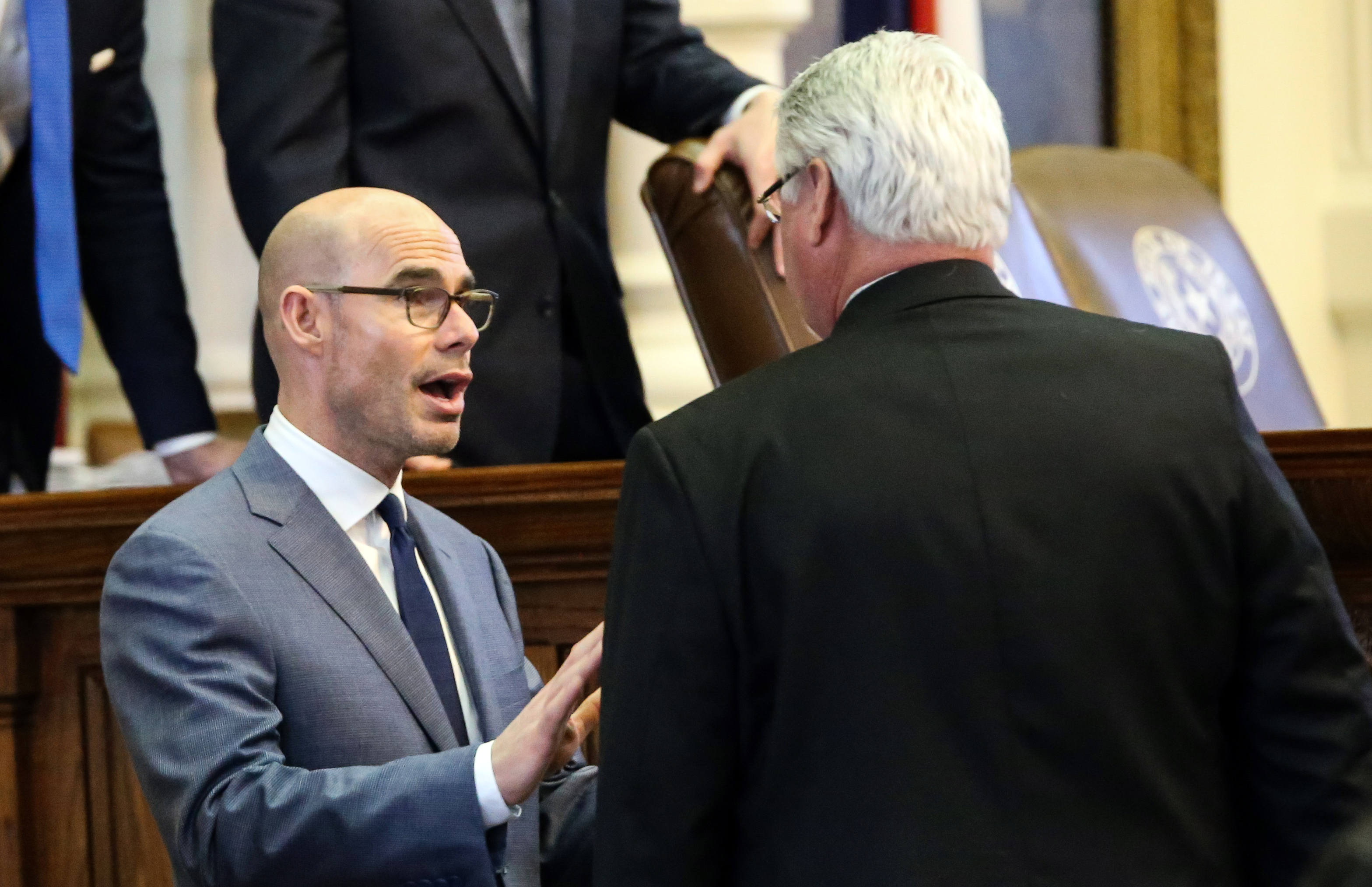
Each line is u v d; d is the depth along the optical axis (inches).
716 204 406.3
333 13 411.2
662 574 212.1
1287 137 692.7
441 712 272.5
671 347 600.7
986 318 224.5
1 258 455.8
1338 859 206.5
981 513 207.8
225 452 480.4
